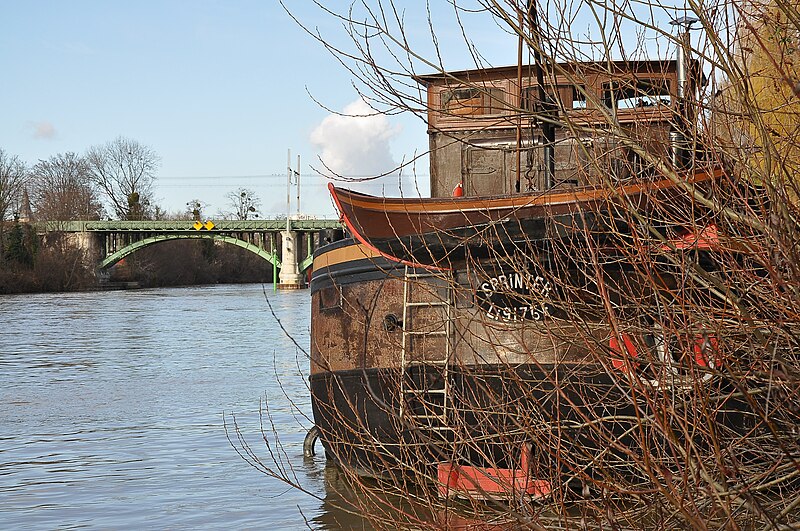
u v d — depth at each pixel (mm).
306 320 44531
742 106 5039
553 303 5516
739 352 5406
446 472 6305
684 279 4762
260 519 9375
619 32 5199
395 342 8914
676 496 4215
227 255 113812
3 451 13742
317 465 11797
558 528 5105
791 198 5109
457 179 10875
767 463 5496
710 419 4281
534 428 5410
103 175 119938
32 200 113188
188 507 10109
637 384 4590
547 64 5000
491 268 8164
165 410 17344
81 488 11273
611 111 5422
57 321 45688
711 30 4672
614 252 6551
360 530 8648
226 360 26406
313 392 11023
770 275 4719
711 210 5219
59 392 20359
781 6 4711
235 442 13875
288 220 86875
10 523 9766
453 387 6246
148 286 101312
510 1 4891
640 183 5324
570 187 6023
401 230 9070
